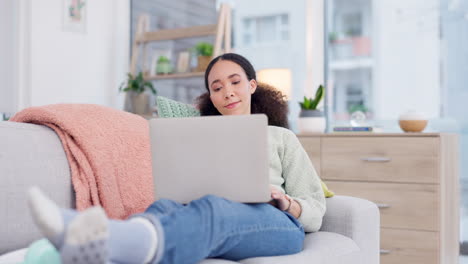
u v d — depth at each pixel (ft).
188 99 11.70
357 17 17.19
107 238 2.55
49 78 10.55
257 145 3.56
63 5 10.79
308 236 4.61
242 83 5.13
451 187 8.20
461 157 10.61
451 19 11.13
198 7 11.98
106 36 11.69
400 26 12.47
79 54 11.11
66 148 4.39
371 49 14.97
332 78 11.30
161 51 11.80
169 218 3.12
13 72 10.23
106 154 4.53
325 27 10.78
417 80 12.21
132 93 11.35
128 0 12.10
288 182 4.76
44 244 3.18
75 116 4.64
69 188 4.28
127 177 4.66
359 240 4.70
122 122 4.95
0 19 10.10
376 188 7.93
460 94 10.96
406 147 7.74
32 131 4.31
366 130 8.35
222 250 3.49
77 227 2.44
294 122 10.82
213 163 3.60
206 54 10.83
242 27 11.74
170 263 3.04
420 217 7.59
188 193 3.64
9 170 3.87
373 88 14.61
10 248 3.85
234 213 3.49
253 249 3.70
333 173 8.29
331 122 10.75
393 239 7.75
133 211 4.65
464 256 9.35
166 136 3.66
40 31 10.39
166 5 12.31
